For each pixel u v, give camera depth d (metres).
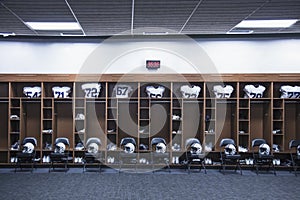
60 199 5.91
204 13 6.69
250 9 6.41
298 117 9.23
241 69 9.21
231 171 8.75
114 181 7.45
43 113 9.24
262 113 9.36
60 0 5.84
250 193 6.45
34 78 8.99
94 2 5.94
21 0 5.85
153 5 6.12
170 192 6.48
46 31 8.40
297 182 7.46
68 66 9.27
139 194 6.30
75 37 9.27
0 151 9.17
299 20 7.30
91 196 6.13
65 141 8.78
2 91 9.33
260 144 8.64
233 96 9.22
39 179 7.59
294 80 8.86
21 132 9.00
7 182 7.26
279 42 9.16
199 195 6.27
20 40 9.26
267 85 9.12
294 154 8.81
